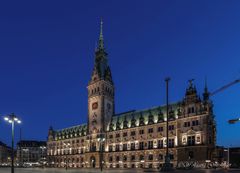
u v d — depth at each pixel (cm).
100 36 19462
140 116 16025
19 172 9044
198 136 12281
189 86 13288
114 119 17762
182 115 13188
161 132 14412
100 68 18512
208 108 12269
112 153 16662
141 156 15112
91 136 18050
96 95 18050
